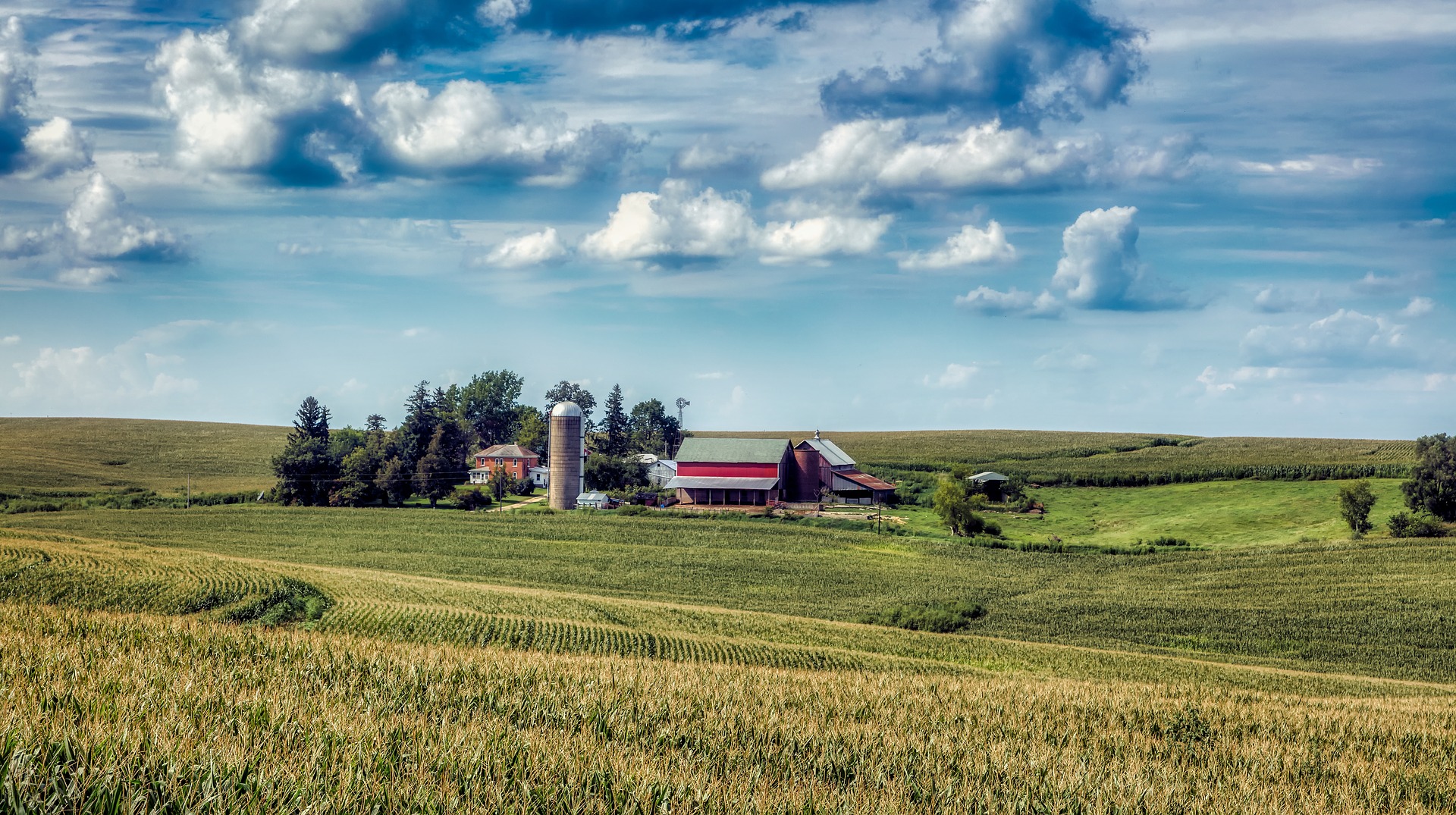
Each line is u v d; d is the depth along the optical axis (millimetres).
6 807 10508
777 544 92062
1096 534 103438
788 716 22625
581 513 111625
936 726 24281
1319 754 25453
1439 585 70750
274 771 12164
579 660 30984
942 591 73938
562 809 12828
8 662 20094
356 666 23953
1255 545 91062
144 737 12852
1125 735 25547
